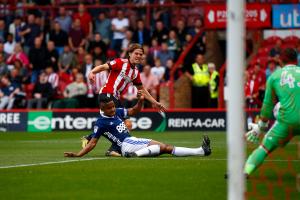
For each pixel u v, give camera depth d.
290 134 22.94
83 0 68.88
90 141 30.70
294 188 21.70
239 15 16.84
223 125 55.09
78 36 62.91
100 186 22.33
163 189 21.70
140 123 55.62
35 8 66.81
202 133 51.88
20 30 65.12
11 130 57.03
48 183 23.05
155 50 59.28
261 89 53.84
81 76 57.25
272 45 57.84
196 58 56.50
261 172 25.27
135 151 30.27
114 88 32.09
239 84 16.86
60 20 65.38
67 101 56.91
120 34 62.94
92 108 56.97
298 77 22.84
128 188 21.92
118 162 28.42
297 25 53.50
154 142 30.31
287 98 22.80
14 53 62.03
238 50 16.86
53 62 61.19
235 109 16.86
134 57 31.81
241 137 16.84
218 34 61.38
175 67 56.25
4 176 24.83
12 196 20.72
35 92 58.22
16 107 58.59
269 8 53.53
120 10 65.56
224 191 21.33
